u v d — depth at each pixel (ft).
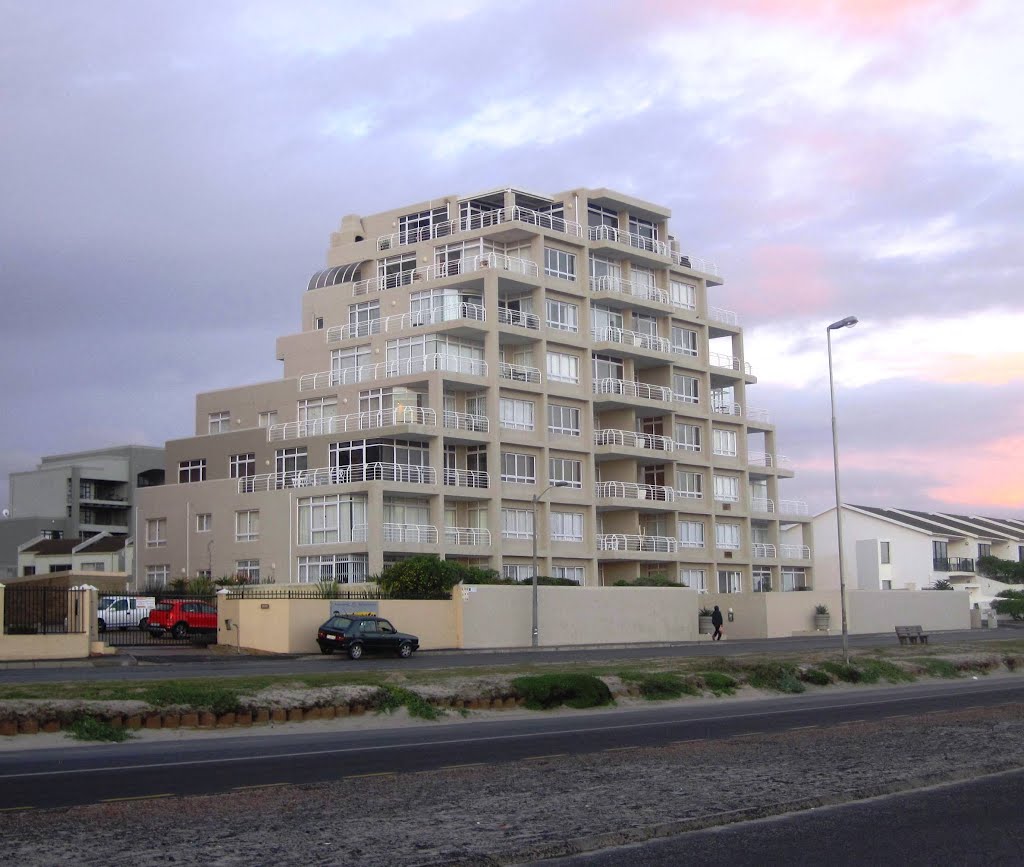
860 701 120.06
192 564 247.50
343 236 276.82
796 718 98.63
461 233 255.50
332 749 75.00
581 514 257.14
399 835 45.32
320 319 269.64
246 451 252.42
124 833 45.09
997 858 42.80
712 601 258.37
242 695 93.35
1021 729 84.64
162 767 64.80
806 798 53.98
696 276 294.87
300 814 49.24
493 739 81.76
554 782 58.65
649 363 278.46
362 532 222.89
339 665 144.36
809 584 320.91
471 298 250.98
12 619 148.15
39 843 43.16
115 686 95.35
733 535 296.30
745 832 47.75
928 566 351.05
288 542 231.71
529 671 127.65
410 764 66.90
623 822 48.03
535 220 259.80
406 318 251.39
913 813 51.98
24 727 79.77
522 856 42.47
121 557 322.14
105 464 376.07
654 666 138.10
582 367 260.83
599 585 260.83
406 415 230.89
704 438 288.92
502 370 246.68
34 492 376.07
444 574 193.77
